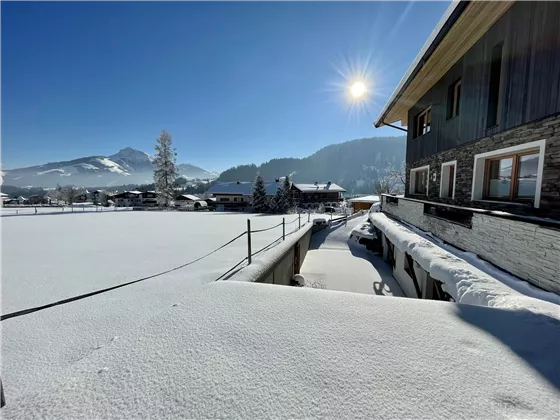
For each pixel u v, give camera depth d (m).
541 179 3.32
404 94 7.45
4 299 3.77
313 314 1.78
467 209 4.00
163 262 5.89
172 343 1.42
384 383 1.11
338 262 8.92
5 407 0.99
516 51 3.74
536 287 2.57
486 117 4.46
